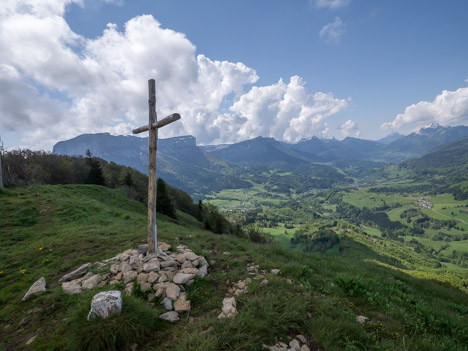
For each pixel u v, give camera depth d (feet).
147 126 25.85
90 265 25.32
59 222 55.01
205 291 20.12
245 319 14.33
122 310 15.17
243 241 44.34
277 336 13.71
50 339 15.03
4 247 40.42
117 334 13.74
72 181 196.34
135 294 18.47
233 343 12.89
